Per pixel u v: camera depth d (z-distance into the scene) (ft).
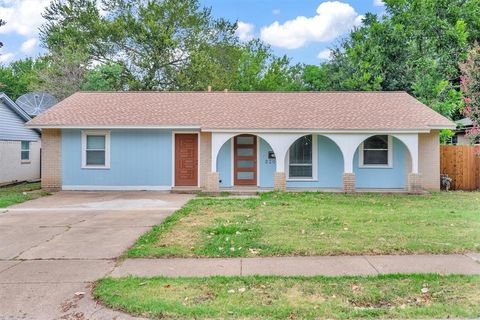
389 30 79.00
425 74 70.28
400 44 77.51
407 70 75.25
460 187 52.95
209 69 100.83
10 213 35.04
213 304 14.23
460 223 28.30
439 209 34.91
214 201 40.91
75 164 52.85
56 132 52.75
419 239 23.52
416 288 15.71
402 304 14.23
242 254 20.93
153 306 13.99
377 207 36.32
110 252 21.76
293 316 13.24
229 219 30.55
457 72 75.72
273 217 31.22
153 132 52.75
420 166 51.47
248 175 53.16
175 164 53.06
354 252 21.01
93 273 18.15
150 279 17.04
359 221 29.30
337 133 48.65
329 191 48.75
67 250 22.21
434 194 46.78
